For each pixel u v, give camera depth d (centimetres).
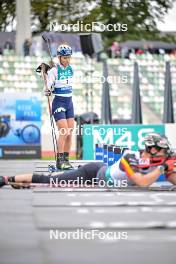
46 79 2561
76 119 4041
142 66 5634
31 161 3906
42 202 1642
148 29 8081
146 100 5606
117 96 5416
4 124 4403
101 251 991
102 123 4056
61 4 7094
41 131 4534
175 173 1931
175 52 6769
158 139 1925
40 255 954
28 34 5681
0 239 1089
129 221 1304
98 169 1970
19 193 1856
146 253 973
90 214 1419
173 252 981
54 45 5112
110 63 5544
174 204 1602
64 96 2561
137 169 1925
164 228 1211
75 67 5256
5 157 4397
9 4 7412
